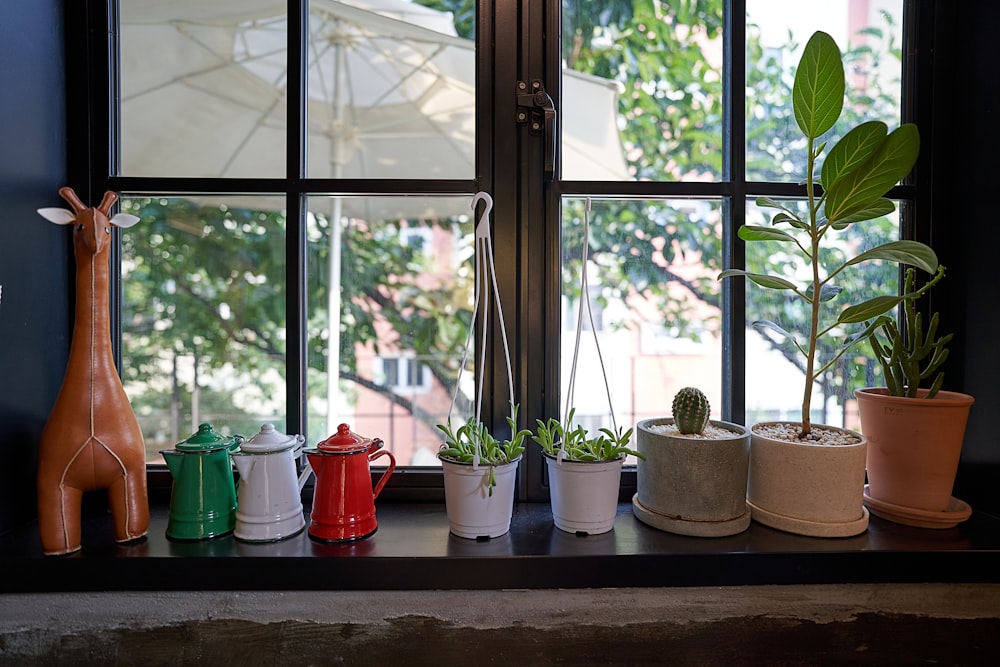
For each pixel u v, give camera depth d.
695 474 0.73
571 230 0.90
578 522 0.75
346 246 0.91
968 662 0.72
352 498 0.73
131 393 0.90
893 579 0.69
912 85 0.88
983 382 0.81
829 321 0.93
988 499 0.81
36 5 0.75
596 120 0.90
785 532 0.75
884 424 0.77
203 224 0.89
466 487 0.72
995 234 0.78
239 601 0.70
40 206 0.76
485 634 0.71
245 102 0.88
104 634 0.69
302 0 0.88
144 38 0.87
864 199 0.70
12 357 0.71
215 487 0.74
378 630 0.71
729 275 0.79
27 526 0.75
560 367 0.90
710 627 0.72
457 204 0.90
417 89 0.89
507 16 0.86
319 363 0.92
